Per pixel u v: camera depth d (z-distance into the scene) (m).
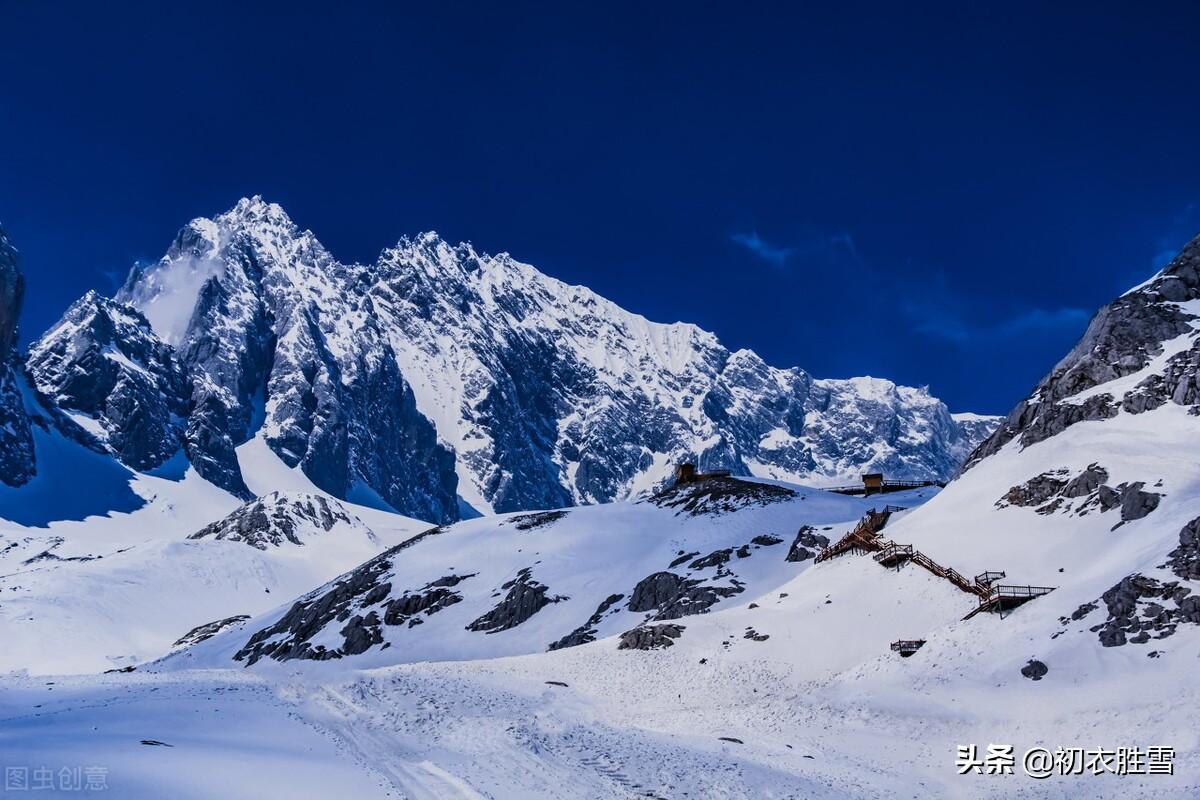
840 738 54.66
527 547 140.50
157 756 43.72
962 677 58.69
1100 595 62.03
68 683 81.75
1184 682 50.47
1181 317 97.56
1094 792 43.47
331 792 40.25
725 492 146.62
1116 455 82.56
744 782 45.12
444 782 42.84
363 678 70.38
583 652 81.00
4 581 183.38
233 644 141.12
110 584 185.88
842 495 147.50
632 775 45.72
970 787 46.09
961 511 88.38
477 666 78.88
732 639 77.62
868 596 78.81
